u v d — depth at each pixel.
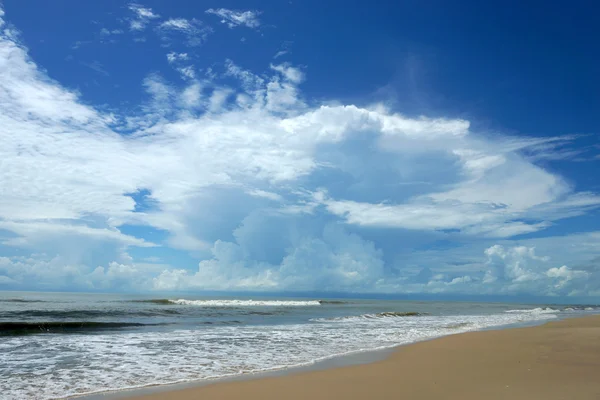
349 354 12.78
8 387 8.34
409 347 14.38
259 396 7.64
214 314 29.78
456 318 31.91
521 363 11.20
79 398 7.57
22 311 25.64
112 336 16.69
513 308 61.06
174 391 8.02
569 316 36.94
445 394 7.73
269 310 37.06
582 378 9.15
